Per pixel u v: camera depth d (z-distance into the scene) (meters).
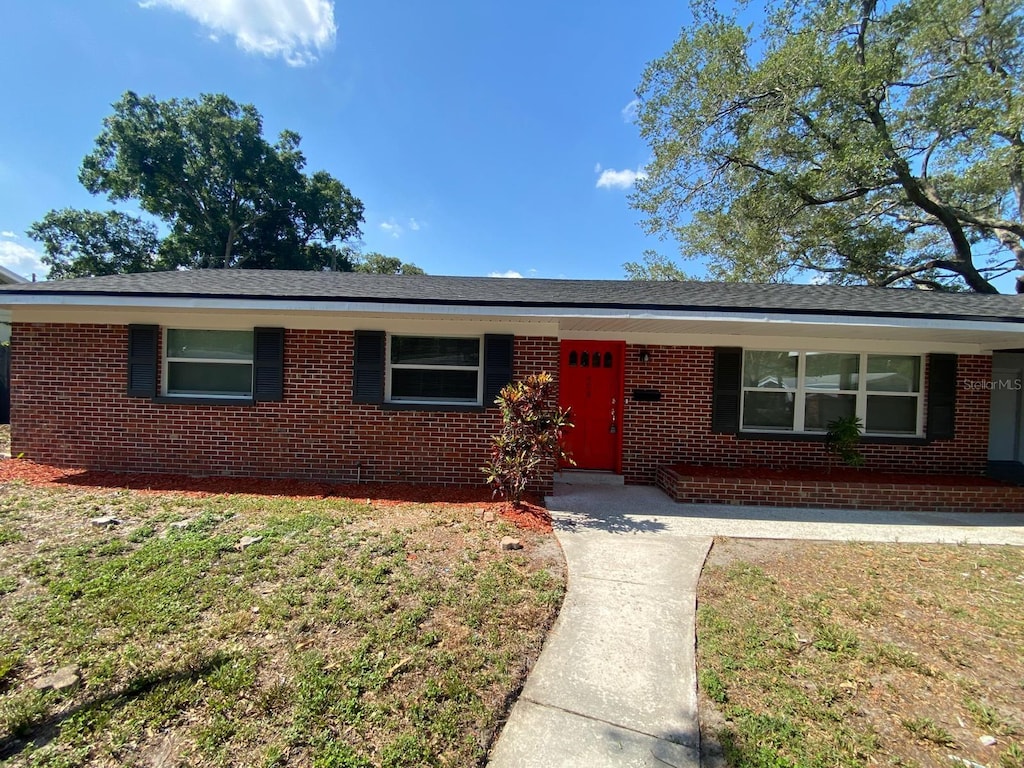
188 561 4.00
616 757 2.23
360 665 2.75
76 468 7.20
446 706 2.50
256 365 7.16
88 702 2.41
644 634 3.27
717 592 3.94
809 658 3.02
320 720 2.35
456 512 5.68
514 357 7.13
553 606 3.59
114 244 28.11
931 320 6.06
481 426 7.12
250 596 3.48
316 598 3.48
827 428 7.85
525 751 2.25
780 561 4.64
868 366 7.88
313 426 7.18
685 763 2.21
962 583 4.16
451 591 3.70
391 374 7.28
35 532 4.58
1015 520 6.32
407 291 6.95
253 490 6.49
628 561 4.53
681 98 15.58
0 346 13.31
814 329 6.71
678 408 7.87
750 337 7.84
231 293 6.21
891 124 14.60
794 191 15.43
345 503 5.92
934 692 2.71
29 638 2.89
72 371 7.21
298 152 31.23
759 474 7.22
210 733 2.25
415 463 7.18
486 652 2.96
